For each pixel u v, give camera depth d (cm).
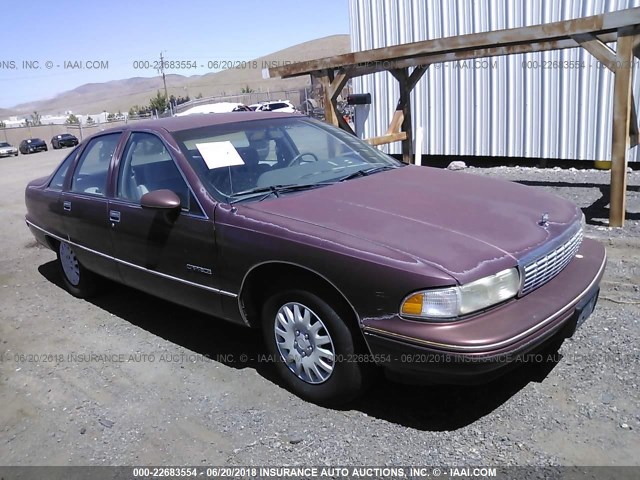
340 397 329
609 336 390
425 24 1102
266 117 471
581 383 339
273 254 328
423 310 278
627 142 596
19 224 988
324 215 337
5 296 596
